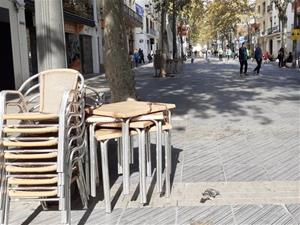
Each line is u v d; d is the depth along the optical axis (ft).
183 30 147.54
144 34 186.50
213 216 13.78
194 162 19.88
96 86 62.08
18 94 14.83
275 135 25.02
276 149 21.79
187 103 39.04
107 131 14.84
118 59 27.89
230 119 30.55
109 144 22.63
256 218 13.53
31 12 65.16
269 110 34.19
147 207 14.73
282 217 13.56
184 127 27.94
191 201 15.11
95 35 101.40
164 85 58.13
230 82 60.54
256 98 41.78
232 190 16.03
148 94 47.11
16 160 13.23
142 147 14.60
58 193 12.55
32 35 67.51
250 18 241.14
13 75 56.70
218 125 28.45
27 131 12.68
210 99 41.52
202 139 24.41
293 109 34.58
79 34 90.99
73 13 82.94
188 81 64.23
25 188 12.84
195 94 46.01
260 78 68.13
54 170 12.71
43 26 20.74
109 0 27.50
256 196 15.35
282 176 17.51
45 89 15.58
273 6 203.00
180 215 13.96
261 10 233.96
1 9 52.65
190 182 17.07
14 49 56.85
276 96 43.21
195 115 32.53
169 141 15.72
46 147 13.19
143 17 185.78
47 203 15.01
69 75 15.66
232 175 17.81
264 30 226.38
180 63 104.63
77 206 14.99
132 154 19.65
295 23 111.65
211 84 57.77
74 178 13.89
